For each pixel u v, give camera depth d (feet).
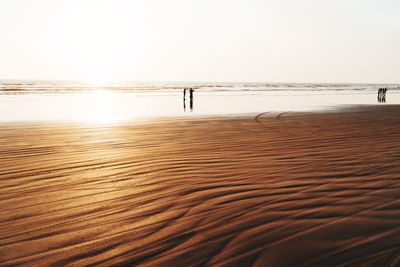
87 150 20.45
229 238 8.73
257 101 88.69
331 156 18.06
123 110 59.26
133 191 12.44
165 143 22.98
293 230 9.15
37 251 8.14
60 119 41.75
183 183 13.35
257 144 22.26
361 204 10.91
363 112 52.16
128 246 8.36
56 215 10.26
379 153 18.74
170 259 7.76
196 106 70.18
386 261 7.63
